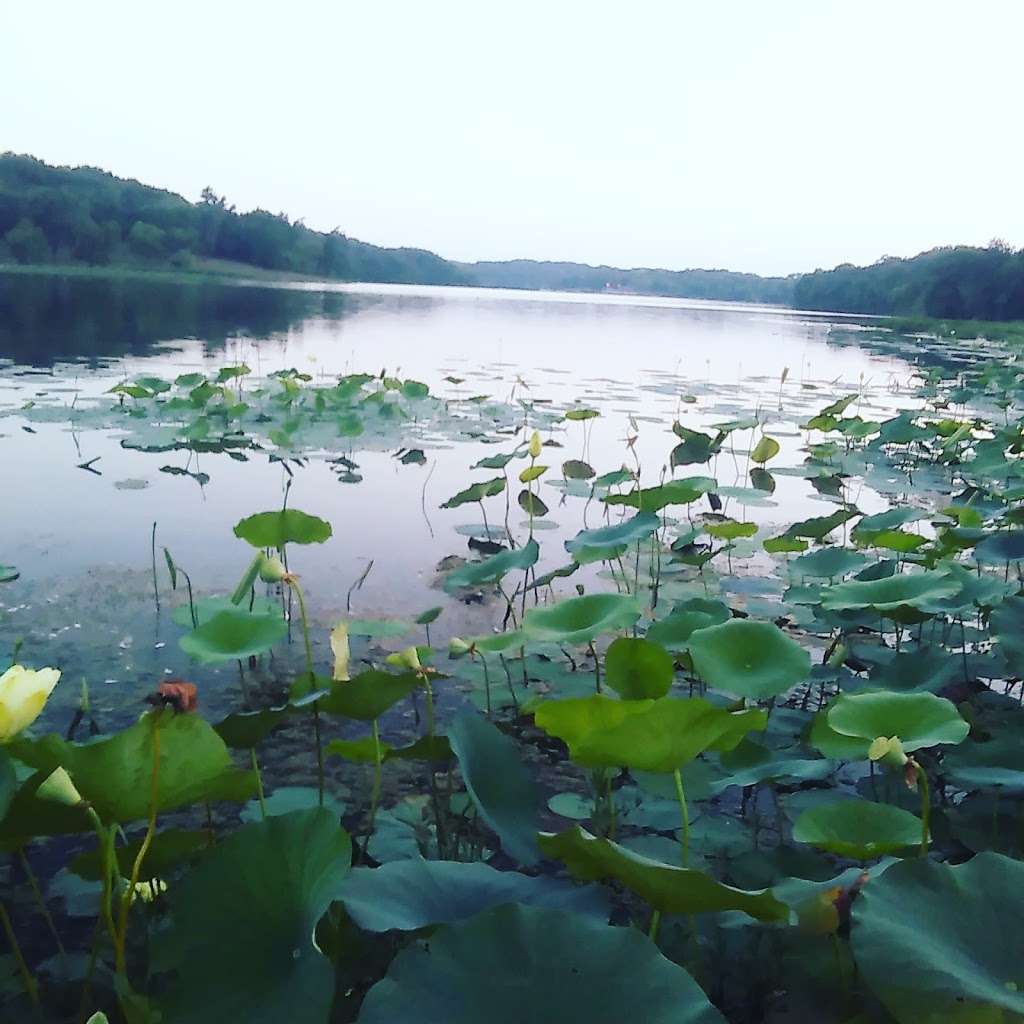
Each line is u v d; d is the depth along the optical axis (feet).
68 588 14.60
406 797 9.32
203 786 5.27
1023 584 15.97
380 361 57.31
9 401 33.60
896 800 9.18
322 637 13.46
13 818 5.11
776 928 6.55
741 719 5.59
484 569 12.09
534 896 5.34
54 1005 6.31
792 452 32.27
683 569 17.71
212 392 31.30
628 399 44.04
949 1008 4.28
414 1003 4.21
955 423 29.12
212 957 4.84
